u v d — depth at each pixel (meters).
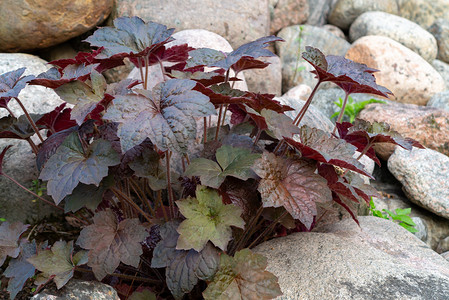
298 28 2.04
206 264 0.76
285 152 0.85
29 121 0.84
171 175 0.85
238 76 1.14
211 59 0.84
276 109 0.82
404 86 1.83
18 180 0.96
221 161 0.79
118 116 0.72
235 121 0.90
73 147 0.77
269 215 0.82
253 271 0.75
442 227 1.27
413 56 1.88
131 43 0.82
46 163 0.77
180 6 1.37
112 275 0.80
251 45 0.82
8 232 0.81
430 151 1.31
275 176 0.77
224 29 1.44
